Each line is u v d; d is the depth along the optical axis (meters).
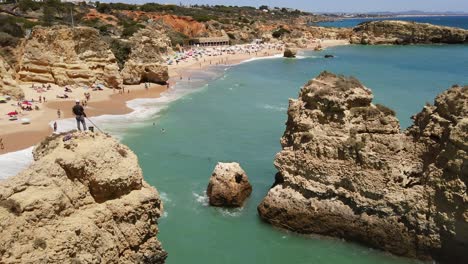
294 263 27.53
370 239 28.25
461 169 24.45
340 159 29.14
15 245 14.34
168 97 84.19
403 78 105.50
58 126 59.84
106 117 67.00
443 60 142.88
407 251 27.22
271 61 149.62
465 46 190.25
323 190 29.52
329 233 29.75
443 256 26.14
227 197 34.41
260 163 46.19
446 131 26.23
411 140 28.31
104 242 16.69
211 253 28.56
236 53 170.50
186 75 114.62
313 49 190.25
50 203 15.56
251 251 28.81
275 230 31.23
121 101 78.94
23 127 58.88
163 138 56.28
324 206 29.53
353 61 145.88
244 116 68.81
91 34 88.88
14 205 14.91
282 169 31.61
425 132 27.47
